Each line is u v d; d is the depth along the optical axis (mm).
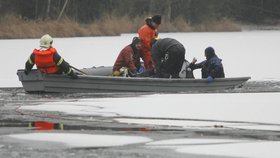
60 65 47031
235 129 32125
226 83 50219
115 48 111312
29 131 31812
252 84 54469
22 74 47906
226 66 74750
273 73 65500
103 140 29562
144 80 47688
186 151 27203
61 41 137625
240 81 51406
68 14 197125
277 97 44812
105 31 171875
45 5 192125
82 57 89688
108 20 177000
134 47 51062
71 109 39438
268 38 154250
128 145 28469
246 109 38969
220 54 95750
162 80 47875
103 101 43125
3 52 100250
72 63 78938
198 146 28141
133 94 46969
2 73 66062
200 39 146625
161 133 31172
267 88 51156
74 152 27188
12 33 156375
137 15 196250
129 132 31406
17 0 189500
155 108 39656
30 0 191750
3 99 44844
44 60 46969
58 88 47500
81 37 162500
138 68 51594
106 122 34500
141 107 40094
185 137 30047
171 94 46844
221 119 35344
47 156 26438
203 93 47500
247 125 33281
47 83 47281
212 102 42281
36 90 47719
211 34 184000
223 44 125062
